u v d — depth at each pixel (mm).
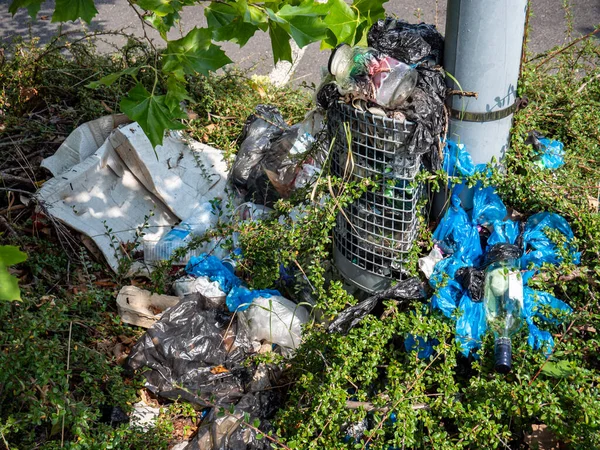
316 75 5684
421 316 2496
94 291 3033
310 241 2740
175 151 3859
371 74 2420
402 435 2205
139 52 4945
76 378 2906
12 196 3809
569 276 2574
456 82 2541
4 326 2566
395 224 2650
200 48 1769
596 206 2793
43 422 2611
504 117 2676
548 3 6492
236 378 2916
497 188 2717
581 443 2123
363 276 2828
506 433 2197
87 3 1866
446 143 2729
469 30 2486
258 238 2879
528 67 3582
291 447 2236
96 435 2467
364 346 2455
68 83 4430
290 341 3004
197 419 2857
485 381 2314
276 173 3617
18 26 6777
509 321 2473
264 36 6379
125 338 3135
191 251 3486
